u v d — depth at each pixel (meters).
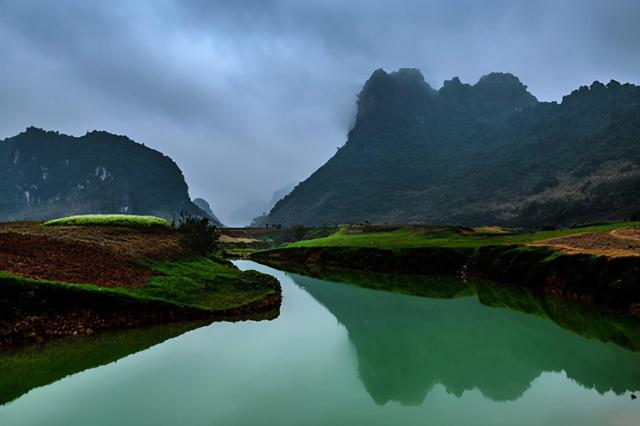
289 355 26.16
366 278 66.56
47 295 27.64
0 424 16.22
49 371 21.98
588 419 17.64
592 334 31.67
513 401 19.62
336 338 30.89
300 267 83.19
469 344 29.77
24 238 41.22
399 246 80.62
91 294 29.36
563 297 44.09
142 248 49.53
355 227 155.88
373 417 17.67
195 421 16.92
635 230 61.84
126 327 28.88
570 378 22.55
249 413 17.73
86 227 59.03
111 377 21.36
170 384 20.72
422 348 28.84
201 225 72.12
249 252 120.94
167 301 32.56
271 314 37.69
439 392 20.48
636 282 37.88
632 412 18.27
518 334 32.31
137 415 17.25
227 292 40.28
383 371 23.73
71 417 16.94
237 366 23.61
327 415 17.80
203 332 30.09
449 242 80.19
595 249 48.97
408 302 46.38
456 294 50.81
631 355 26.41
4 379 20.73
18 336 24.61
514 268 55.22
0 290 26.14
